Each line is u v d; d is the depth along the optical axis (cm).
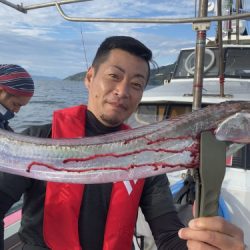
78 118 72
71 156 54
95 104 69
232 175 119
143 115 147
